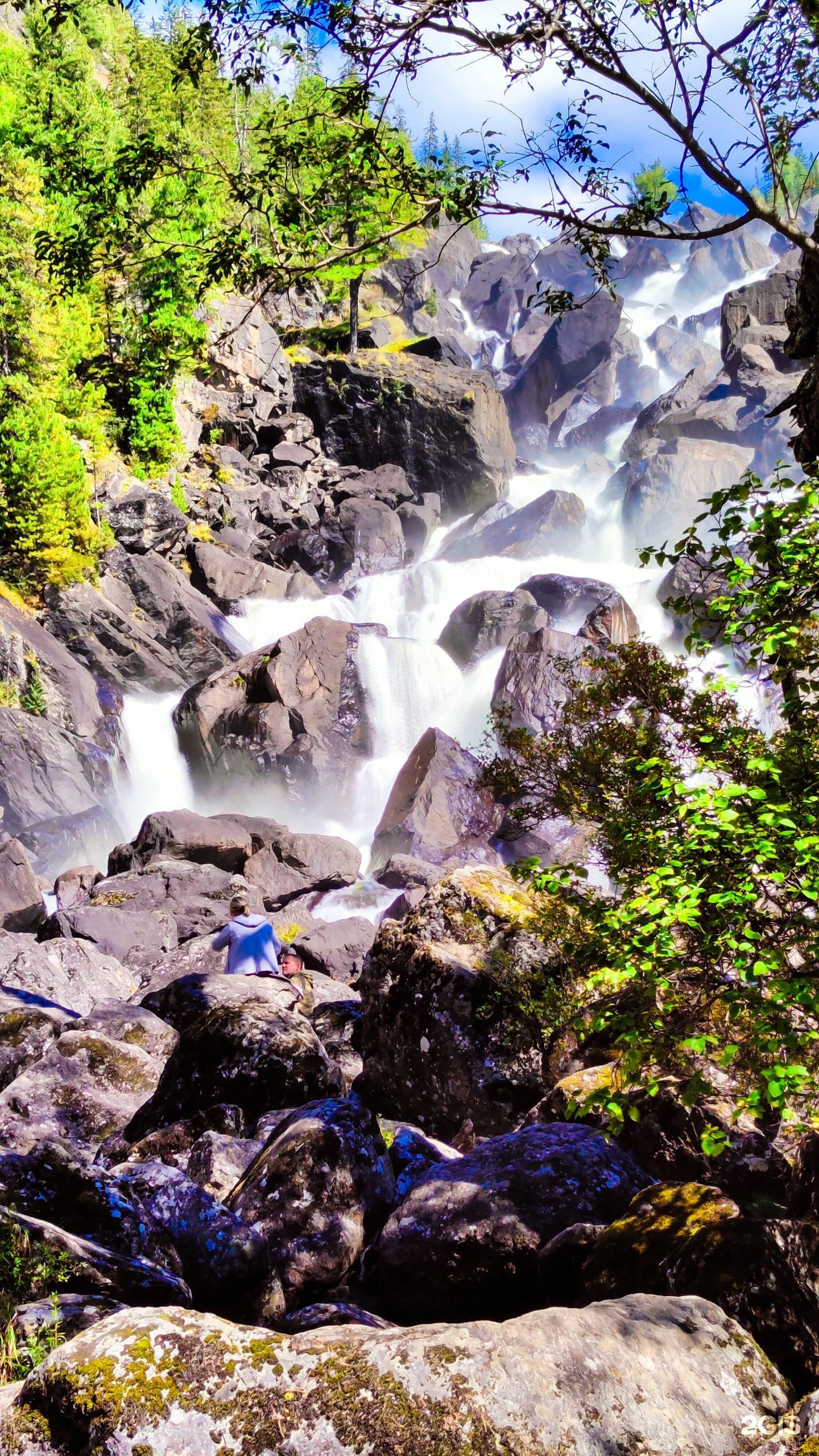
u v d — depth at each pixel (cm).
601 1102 369
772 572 407
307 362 6041
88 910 1650
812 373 705
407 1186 601
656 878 336
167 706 3494
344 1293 512
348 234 752
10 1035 903
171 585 3922
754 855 345
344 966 1562
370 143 695
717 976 373
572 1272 451
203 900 1823
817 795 358
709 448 5303
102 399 4344
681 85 585
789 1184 409
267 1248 484
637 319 8644
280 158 726
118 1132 764
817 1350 355
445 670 3278
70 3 711
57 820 2562
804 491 401
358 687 3109
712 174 586
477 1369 314
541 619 3434
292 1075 736
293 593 4450
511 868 445
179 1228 482
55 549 3522
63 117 4809
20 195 3719
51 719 3048
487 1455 296
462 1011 761
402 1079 791
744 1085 448
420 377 6025
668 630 3594
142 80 5734
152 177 761
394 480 5662
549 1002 734
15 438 3544
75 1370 309
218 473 5081
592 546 5278
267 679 3072
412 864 2031
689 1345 343
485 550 5138
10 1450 301
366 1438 298
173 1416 297
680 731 489
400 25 623
